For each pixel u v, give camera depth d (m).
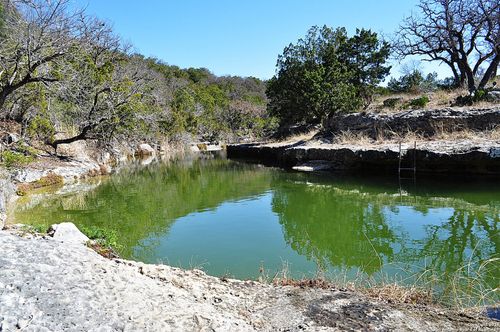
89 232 7.07
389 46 21.58
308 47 23.14
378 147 15.12
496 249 6.41
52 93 15.73
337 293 4.09
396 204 10.21
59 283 3.01
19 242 3.63
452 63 20.45
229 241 7.67
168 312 3.08
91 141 21.92
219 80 78.25
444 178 13.09
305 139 22.48
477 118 14.70
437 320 3.46
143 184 16.31
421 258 6.26
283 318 3.44
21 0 13.21
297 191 12.95
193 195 13.28
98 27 16.17
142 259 6.61
